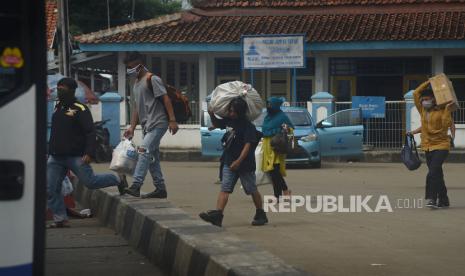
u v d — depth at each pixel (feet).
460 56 130.72
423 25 130.52
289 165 101.50
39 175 21.85
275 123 58.80
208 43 130.82
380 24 132.26
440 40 125.29
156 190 53.26
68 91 50.16
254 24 135.85
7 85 21.56
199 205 59.93
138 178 52.24
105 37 133.80
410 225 48.55
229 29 134.62
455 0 135.23
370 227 47.83
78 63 142.41
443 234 44.96
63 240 48.44
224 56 137.08
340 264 36.19
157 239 40.27
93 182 51.55
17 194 21.38
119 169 52.31
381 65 133.69
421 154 112.98
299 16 137.90
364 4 138.00
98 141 114.83
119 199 51.88
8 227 21.24
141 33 134.21
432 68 131.34
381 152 115.34
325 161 114.42
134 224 46.34
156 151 52.80
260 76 137.08
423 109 56.85
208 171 96.02
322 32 130.62
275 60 122.31
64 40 99.55
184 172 94.27
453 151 116.67
